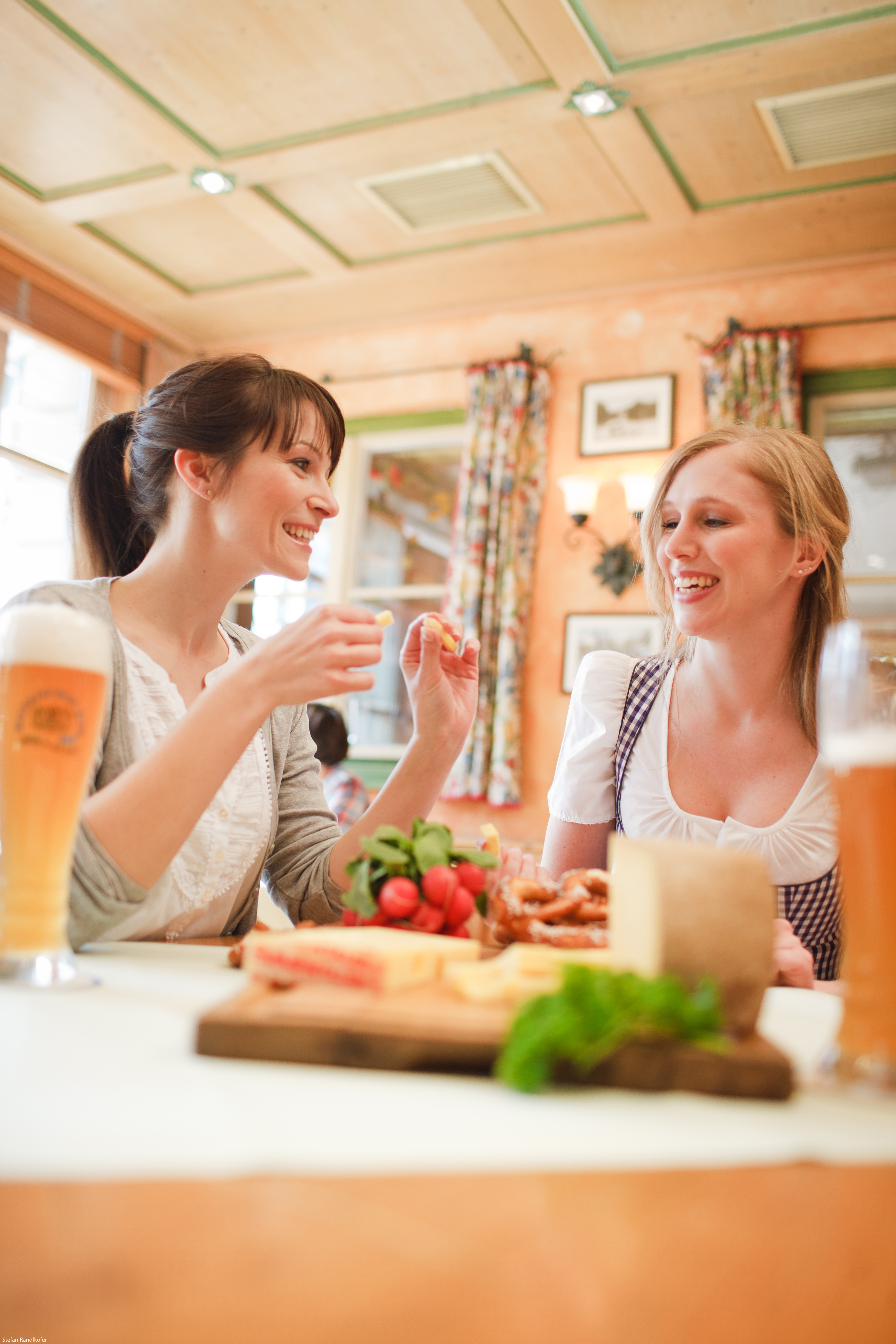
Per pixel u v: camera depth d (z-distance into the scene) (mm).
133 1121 400
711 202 4145
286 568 1215
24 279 4695
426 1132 410
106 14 3309
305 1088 471
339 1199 330
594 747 1498
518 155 3910
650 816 1433
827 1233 323
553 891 869
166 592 1207
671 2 3107
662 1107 472
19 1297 248
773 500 1332
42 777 669
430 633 1103
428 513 5199
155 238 4656
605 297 4871
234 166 4039
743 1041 547
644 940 570
